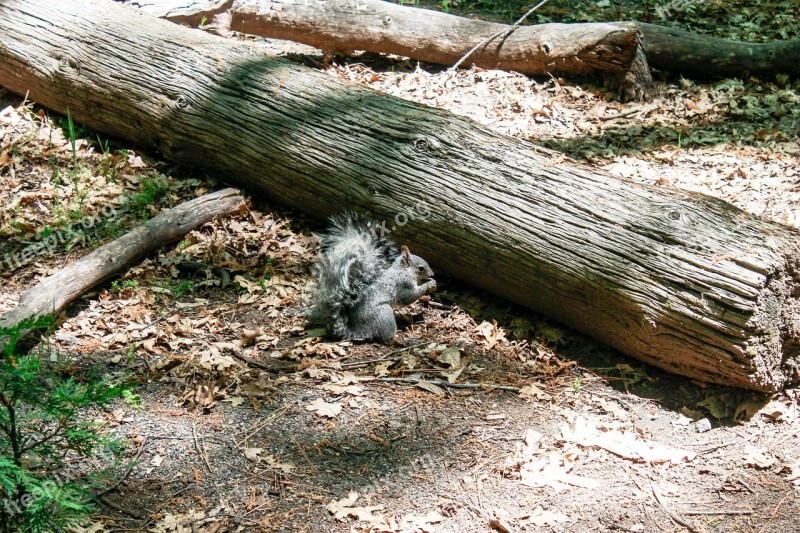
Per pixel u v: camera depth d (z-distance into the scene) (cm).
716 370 273
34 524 221
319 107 325
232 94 336
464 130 309
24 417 224
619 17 430
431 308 305
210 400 275
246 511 252
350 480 258
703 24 430
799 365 277
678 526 249
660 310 275
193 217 324
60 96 362
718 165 346
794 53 386
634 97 378
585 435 267
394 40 392
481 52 389
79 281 299
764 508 253
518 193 296
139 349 290
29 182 344
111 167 351
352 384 280
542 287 292
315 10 394
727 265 271
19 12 367
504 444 266
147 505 252
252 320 300
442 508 252
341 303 292
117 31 356
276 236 326
